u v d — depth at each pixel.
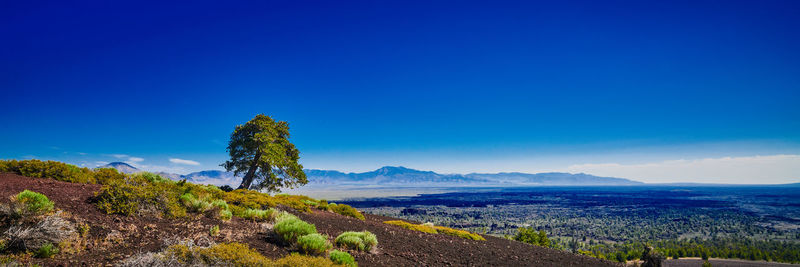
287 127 31.30
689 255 122.50
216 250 7.05
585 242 156.88
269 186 29.94
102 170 13.75
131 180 10.71
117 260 6.48
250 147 27.94
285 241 9.68
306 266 7.14
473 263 11.80
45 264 5.88
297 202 19.81
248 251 7.49
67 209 8.34
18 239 6.09
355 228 15.10
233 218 12.23
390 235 14.70
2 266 5.42
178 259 6.54
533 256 14.94
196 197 13.16
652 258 11.84
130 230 8.14
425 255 11.88
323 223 15.28
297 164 31.67
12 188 9.04
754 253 119.56
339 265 7.94
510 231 171.38
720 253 123.38
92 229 7.61
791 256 118.75
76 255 6.46
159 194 10.43
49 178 11.34
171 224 9.34
